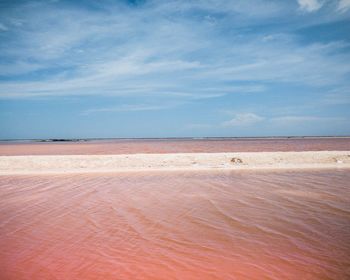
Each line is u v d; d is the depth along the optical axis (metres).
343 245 5.58
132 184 12.30
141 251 5.40
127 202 9.11
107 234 6.30
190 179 13.45
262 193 10.24
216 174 14.90
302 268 4.68
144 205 8.73
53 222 7.16
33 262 4.99
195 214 7.75
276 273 4.53
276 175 14.40
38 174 15.66
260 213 7.79
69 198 9.73
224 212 7.93
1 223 7.11
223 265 4.82
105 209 8.30
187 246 5.62
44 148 46.06
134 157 20.12
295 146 41.66
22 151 36.97
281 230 6.46
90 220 7.29
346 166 17.27
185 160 19.48
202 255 5.21
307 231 6.37
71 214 7.83
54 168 17.73
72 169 17.22
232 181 12.78
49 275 4.54
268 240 5.88
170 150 34.62
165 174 15.09
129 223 7.04
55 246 5.66
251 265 4.80
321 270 4.61
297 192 10.35
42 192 10.80
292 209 8.14
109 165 18.62
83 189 11.30
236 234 6.23
